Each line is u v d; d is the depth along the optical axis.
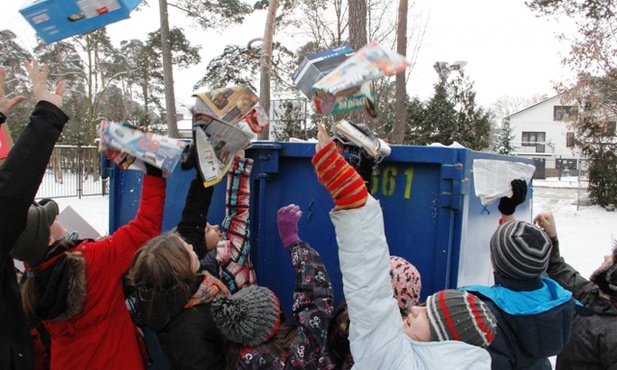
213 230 2.49
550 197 23.27
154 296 1.97
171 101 17.98
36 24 1.72
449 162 2.27
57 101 1.68
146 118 25.38
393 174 2.45
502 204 2.63
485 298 1.90
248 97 2.01
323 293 2.06
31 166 1.57
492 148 30.95
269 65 11.52
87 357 2.02
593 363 2.27
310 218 2.60
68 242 2.06
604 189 18.58
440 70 17.78
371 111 1.68
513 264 1.84
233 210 2.59
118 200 3.41
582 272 8.92
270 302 1.92
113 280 2.07
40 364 2.42
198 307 2.06
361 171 2.32
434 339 1.56
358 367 1.49
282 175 2.69
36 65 1.71
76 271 1.96
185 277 2.00
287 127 15.21
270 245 2.70
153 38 23.19
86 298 2.00
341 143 2.22
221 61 19.25
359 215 1.48
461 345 1.47
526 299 1.81
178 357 1.98
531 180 3.88
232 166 2.58
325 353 1.98
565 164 51.84
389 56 1.52
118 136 1.98
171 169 1.98
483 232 2.81
